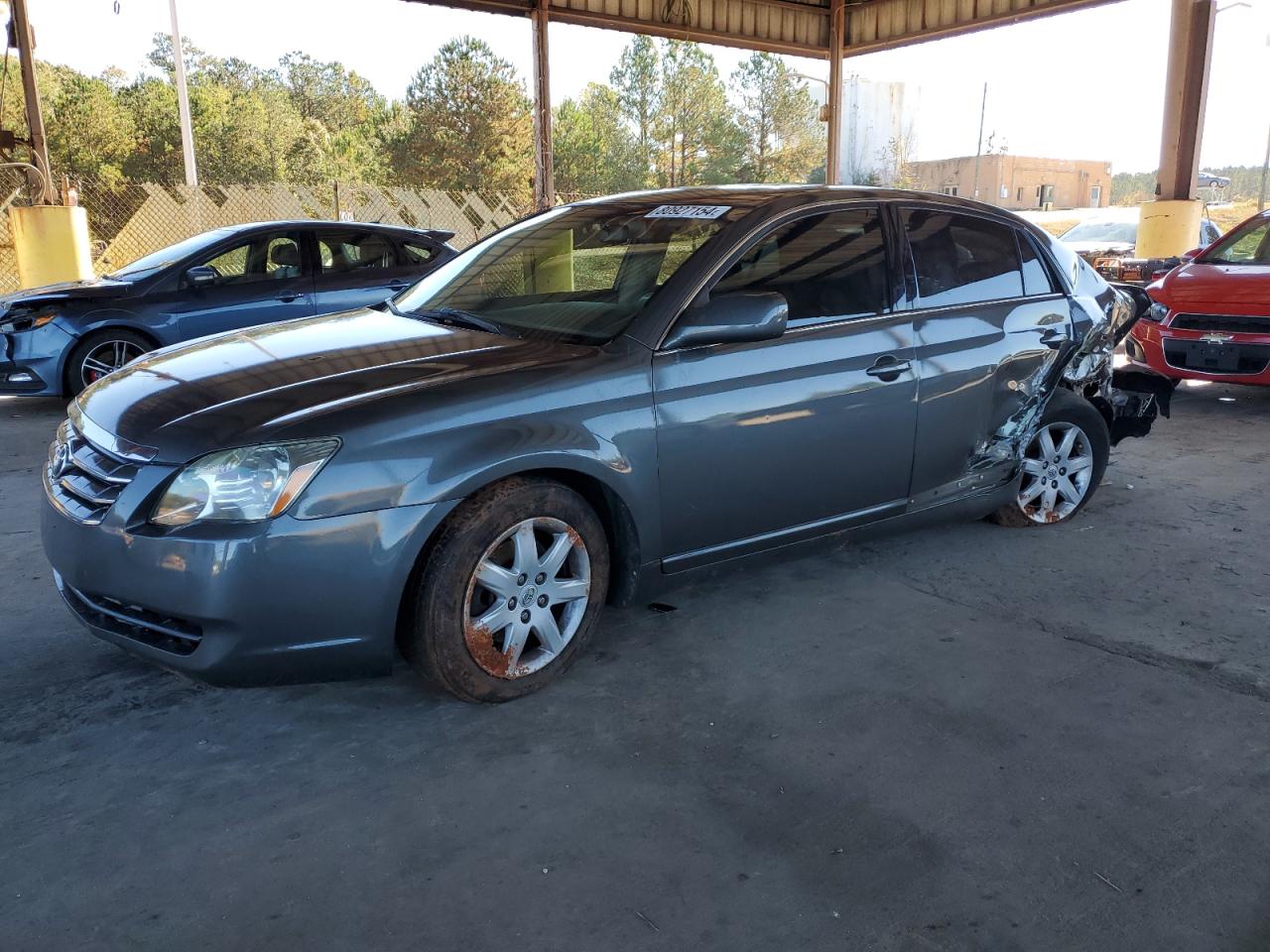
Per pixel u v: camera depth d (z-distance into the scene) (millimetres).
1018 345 4059
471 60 45000
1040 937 2020
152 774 2588
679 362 3115
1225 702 3004
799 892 2148
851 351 3506
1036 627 3549
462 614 2787
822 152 53750
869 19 16219
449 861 2250
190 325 7570
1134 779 2586
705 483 3217
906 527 3934
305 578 2520
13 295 7719
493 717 2891
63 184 11688
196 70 52625
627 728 2834
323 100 58312
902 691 3057
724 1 15266
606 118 50188
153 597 2512
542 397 2855
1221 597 3838
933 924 2055
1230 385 8680
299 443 2523
